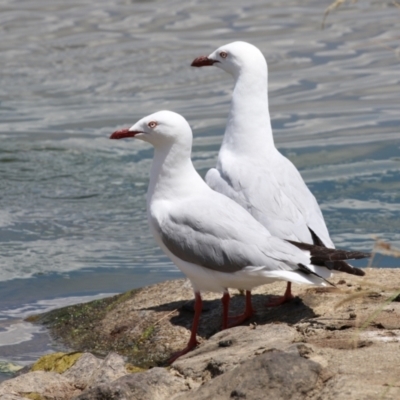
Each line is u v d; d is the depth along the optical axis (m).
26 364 9.98
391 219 14.16
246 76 11.15
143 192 15.77
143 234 14.30
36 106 20.06
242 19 25.64
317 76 20.89
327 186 15.45
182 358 8.74
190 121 18.61
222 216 9.48
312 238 9.80
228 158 10.95
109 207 15.23
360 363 7.62
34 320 11.38
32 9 27.36
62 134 18.39
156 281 12.58
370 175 15.80
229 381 7.47
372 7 26.31
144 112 19.33
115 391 7.75
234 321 10.18
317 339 8.44
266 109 11.16
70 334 10.80
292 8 26.59
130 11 26.97
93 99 20.36
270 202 10.05
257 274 9.25
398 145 16.95
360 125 18.02
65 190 15.89
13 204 15.33
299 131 17.91
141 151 17.61
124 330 10.57
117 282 12.58
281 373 7.33
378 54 22.09
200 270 9.51
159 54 23.05
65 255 13.48
